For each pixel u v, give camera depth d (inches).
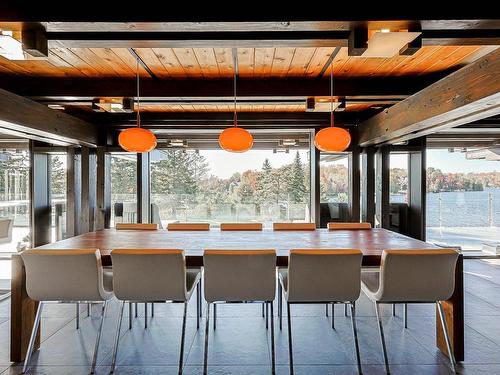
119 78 159.2
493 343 113.7
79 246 116.0
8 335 120.7
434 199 296.0
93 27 86.8
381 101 171.3
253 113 230.5
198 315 126.1
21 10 84.0
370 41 88.0
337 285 96.0
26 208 262.1
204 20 84.4
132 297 97.4
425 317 135.9
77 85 160.1
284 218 282.8
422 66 143.9
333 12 84.1
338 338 117.2
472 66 109.7
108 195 246.1
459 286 103.5
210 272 95.7
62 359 103.8
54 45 97.3
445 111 125.3
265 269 95.5
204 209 285.3
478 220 298.5
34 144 234.5
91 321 132.2
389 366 99.7
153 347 111.0
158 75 155.4
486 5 82.8
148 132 132.2
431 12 83.4
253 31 93.0
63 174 248.7
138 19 84.4
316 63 140.3
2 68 145.3
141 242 124.7
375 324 128.9
